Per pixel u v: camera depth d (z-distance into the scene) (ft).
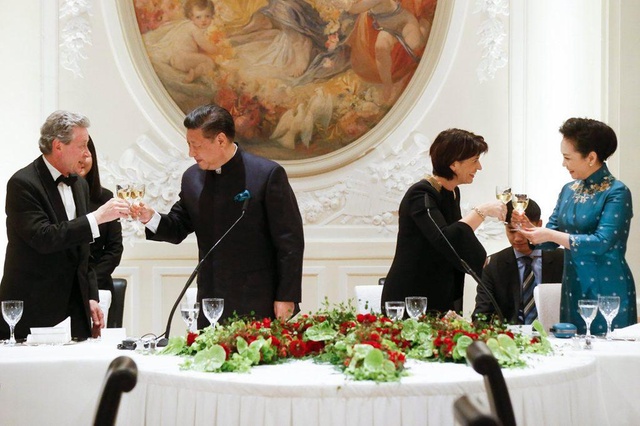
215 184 14.10
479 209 14.21
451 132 14.03
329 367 10.37
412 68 22.75
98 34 21.77
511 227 15.96
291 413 9.29
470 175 14.11
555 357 11.05
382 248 22.45
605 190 14.46
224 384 9.52
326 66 22.56
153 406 10.20
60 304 13.73
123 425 10.36
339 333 11.05
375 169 22.54
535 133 22.54
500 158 22.67
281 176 14.12
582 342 12.26
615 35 19.89
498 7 22.63
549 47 22.41
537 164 22.52
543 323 16.17
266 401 9.32
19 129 21.34
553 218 15.58
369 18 22.58
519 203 14.29
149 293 21.80
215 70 22.31
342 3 22.50
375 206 22.56
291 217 14.03
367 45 22.61
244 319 12.10
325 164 22.53
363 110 22.66
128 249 21.71
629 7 19.86
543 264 17.67
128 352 11.57
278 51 22.44
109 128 21.83
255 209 13.94
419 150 22.59
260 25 22.38
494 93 22.67
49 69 21.49
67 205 14.26
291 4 22.43
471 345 7.11
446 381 9.35
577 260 14.55
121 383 6.08
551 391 9.93
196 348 10.91
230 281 13.88
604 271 14.38
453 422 9.30
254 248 13.97
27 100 21.39
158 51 22.09
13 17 21.40
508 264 17.31
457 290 14.28
